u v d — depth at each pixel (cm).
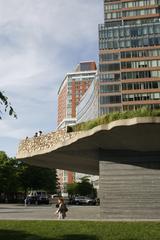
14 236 1758
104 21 14375
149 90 12225
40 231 1869
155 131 2338
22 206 5738
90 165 3912
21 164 8475
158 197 2588
